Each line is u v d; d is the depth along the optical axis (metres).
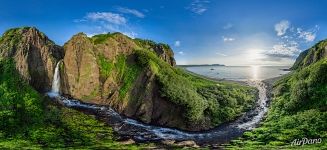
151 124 121.94
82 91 131.12
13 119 105.50
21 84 120.38
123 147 96.00
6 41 131.00
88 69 133.00
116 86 132.25
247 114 144.12
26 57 128.12
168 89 124.25
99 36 149.62
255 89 187.88
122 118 122.31
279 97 157.88
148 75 127.88
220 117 133.38
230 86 174.38
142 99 123.94
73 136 103.00
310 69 152.12
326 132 109.81
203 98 135.50
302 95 135.00
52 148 91.75
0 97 112.38
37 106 115.00
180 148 98.50
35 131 103.06
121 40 144.75
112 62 138.25
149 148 96.31
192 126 121.06
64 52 143.25
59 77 135.62
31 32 134.12
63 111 119.00
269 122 129.62
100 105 129.25
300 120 120.19
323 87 132.50
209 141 108.69
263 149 98.56
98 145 96.94
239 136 115.19
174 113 122.50
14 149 87.94
